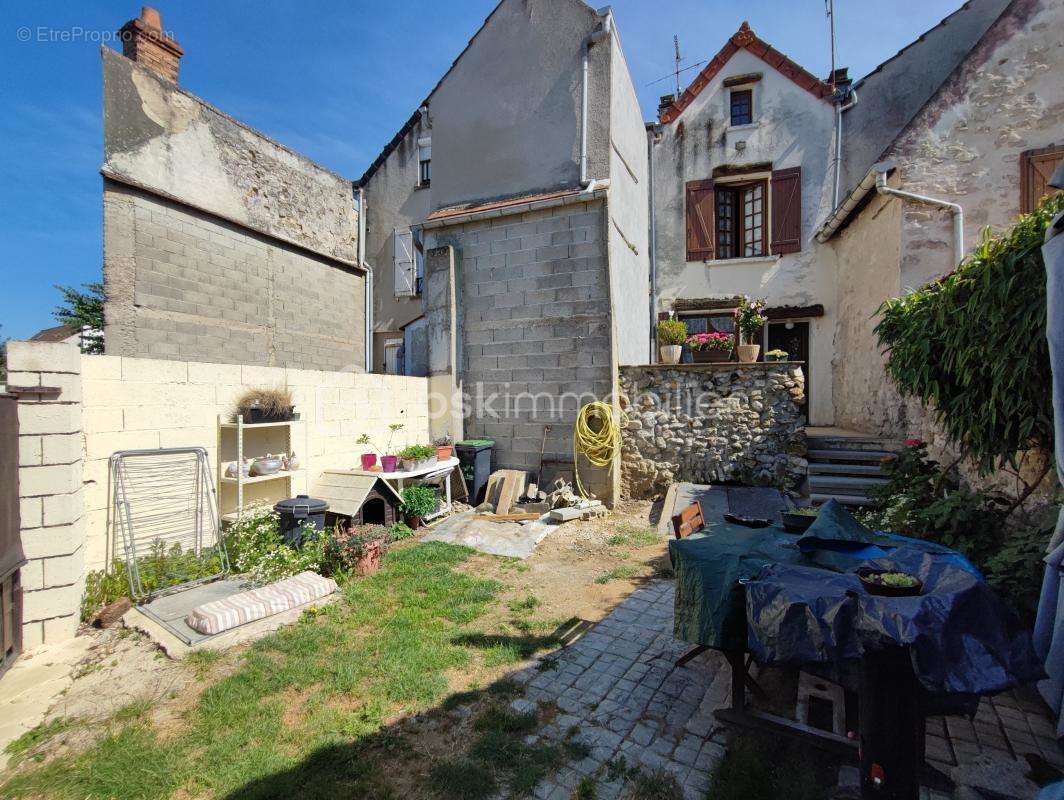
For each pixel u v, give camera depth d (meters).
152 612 3.58
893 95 8.66
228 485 4.73
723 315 9.60
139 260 6.18
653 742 2.35
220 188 7.27
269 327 8.05
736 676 2.42
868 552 2.27
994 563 2.84
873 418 7.20
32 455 3.28
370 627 3.50
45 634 3.30
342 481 5.50
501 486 6.87
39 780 2.17
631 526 5.95
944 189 6.09
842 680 1.85
